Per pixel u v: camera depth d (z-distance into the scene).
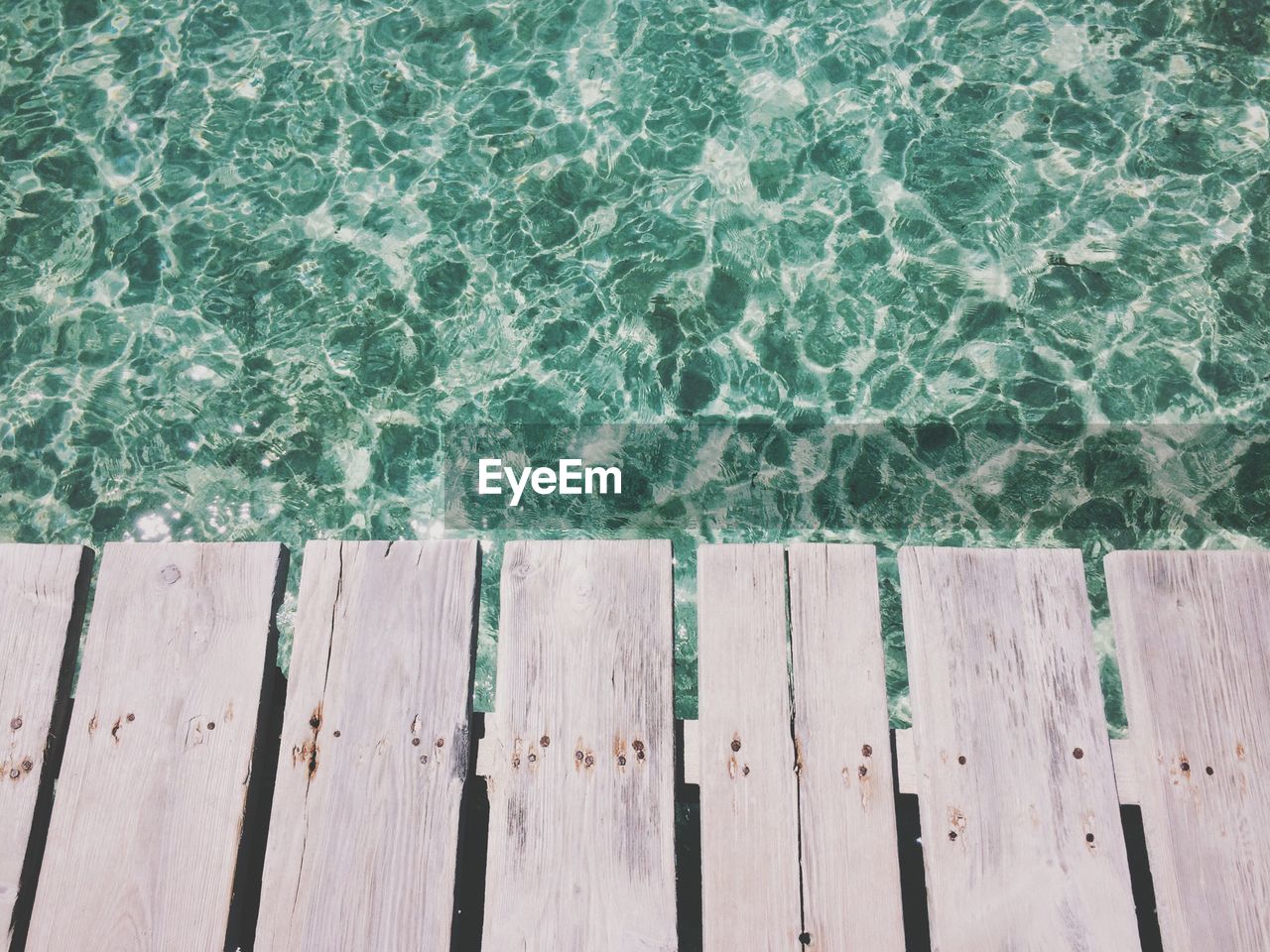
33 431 4.77
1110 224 5.06
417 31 5.88
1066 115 5.38
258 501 4.63
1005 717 1.95
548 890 1.88
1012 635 2.00
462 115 5.64
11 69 5.84
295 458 4.74
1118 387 4.66
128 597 2.07
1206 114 5.31
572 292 5.12
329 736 1.97
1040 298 4.91
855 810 1.90
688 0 5.84
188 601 2.06
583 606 2.05
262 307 5.10
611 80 5.68
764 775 1.93
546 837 1.91
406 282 5.16
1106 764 1.92
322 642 2.03
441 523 4.59
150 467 4.70
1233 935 1.83
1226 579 2.02
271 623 2.06
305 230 5.32
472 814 2.51
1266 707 1.95
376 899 1.87
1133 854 2.51
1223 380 4.64
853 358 4.87
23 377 4.92
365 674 2.01
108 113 5.68
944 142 5.36
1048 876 1.86
